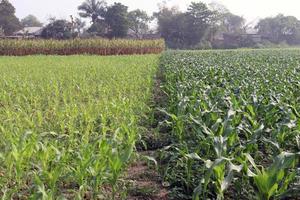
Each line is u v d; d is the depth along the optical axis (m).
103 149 6.03
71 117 9.34
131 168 7.53
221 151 5.49
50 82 16.38
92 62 30.14
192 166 6.61
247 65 22.88
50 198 4.71
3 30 91.06
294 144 7.53
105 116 9.41
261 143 8.11
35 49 49.47
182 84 12.95
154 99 14.73
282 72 17.66
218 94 10.12
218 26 92.44
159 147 8.73
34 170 6.32
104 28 85.00
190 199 5.97
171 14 93.56
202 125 6.68
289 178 5.03
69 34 76.56
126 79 18.05
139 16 99.81
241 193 5.84
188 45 89.31
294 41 109.56
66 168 6.20
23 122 9.71
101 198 5.88
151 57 37.25
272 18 111.62
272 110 8.09
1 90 14.59
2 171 6.70
